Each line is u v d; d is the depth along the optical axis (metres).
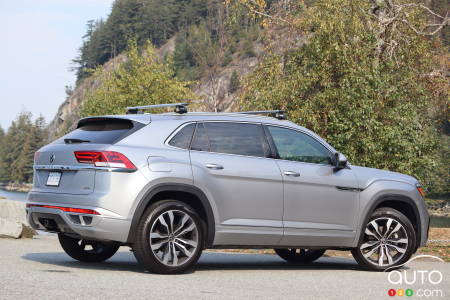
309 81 20.48
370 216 9.19
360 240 9.09
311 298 5.98
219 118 8.34
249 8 23.64
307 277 7.80
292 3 22.62
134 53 44.69
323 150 9.06
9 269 6.95
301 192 8.58
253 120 8.60
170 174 7.59
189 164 7.78
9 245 10.69
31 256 8.98
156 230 7.52
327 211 8.80
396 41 23.05
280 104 21.19
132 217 7.33
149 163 7.52
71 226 7.40
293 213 8.52
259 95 21.66
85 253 8.76
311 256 10.43
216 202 7.91
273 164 8.45
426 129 21.08
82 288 5.76
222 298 5.66
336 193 8.88
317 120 20.16
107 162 7.33
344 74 20.31
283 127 8.84
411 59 23.34
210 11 163.75
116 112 42.97
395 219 9.28
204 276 7.40
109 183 7.30
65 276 6.57
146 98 43.28
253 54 135.50
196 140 8.04
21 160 198.88
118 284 6.19
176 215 7.68
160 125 7.89
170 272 7.51
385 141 19.17
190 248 7.72
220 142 8.20
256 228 8.18
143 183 7.41
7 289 5.46
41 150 8.18
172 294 5.72
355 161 19.33
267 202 8.30
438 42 24.75
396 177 9.58
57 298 5.16
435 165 20.05
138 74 43.72
